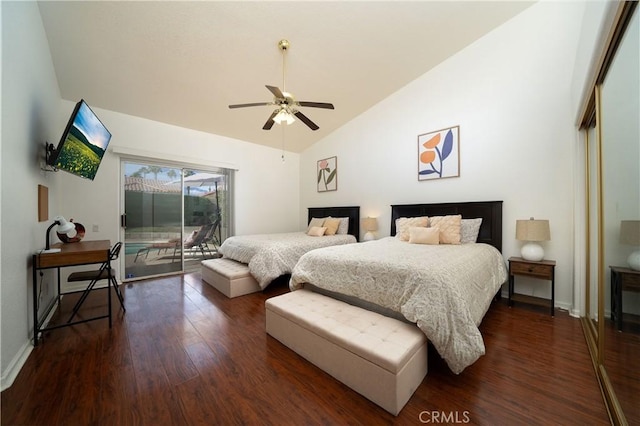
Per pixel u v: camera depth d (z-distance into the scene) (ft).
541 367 5.60
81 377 5.31
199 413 4.36
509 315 8.48
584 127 8.17
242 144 16.78
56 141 9.65
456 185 11.66
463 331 5.02
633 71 4.11
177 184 14.21
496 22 10.03
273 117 9.07
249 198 17.13
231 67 10.04
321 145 18.10
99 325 7.79
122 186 12.33
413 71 12.26
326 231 15.23
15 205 5.83
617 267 4.87
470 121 11.18
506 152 10.24
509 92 10.14
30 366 5.68
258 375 5.39
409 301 5.38
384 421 4.18
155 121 13.09
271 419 4.23
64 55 8.73
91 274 8.56
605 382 4.82
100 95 10.72
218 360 5.95
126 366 5.70
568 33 8.87
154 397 4.73
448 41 10.66
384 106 14.26
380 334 5.16
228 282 10.30
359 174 15.66
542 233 8.66
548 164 9.31
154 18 7.73
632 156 4.22
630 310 4.28
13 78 5.78
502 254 10.32
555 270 9.15
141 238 13.03
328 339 5.35
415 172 13.06
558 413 4.32
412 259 6.61
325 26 8.81
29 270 6.72
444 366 5.70
